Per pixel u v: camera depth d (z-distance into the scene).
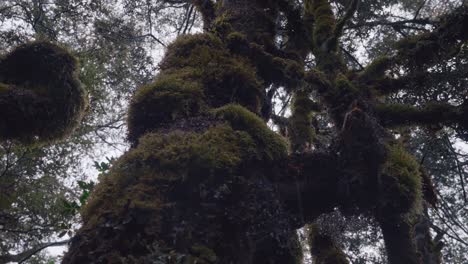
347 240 6.90
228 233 2.95
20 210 7.00
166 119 3.49
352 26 7.61
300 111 4.74
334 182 3.43
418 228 6.60
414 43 4.39
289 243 3.23
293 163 3.42
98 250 2.69
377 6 8.13
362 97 3.93
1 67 3.67
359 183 3.39
